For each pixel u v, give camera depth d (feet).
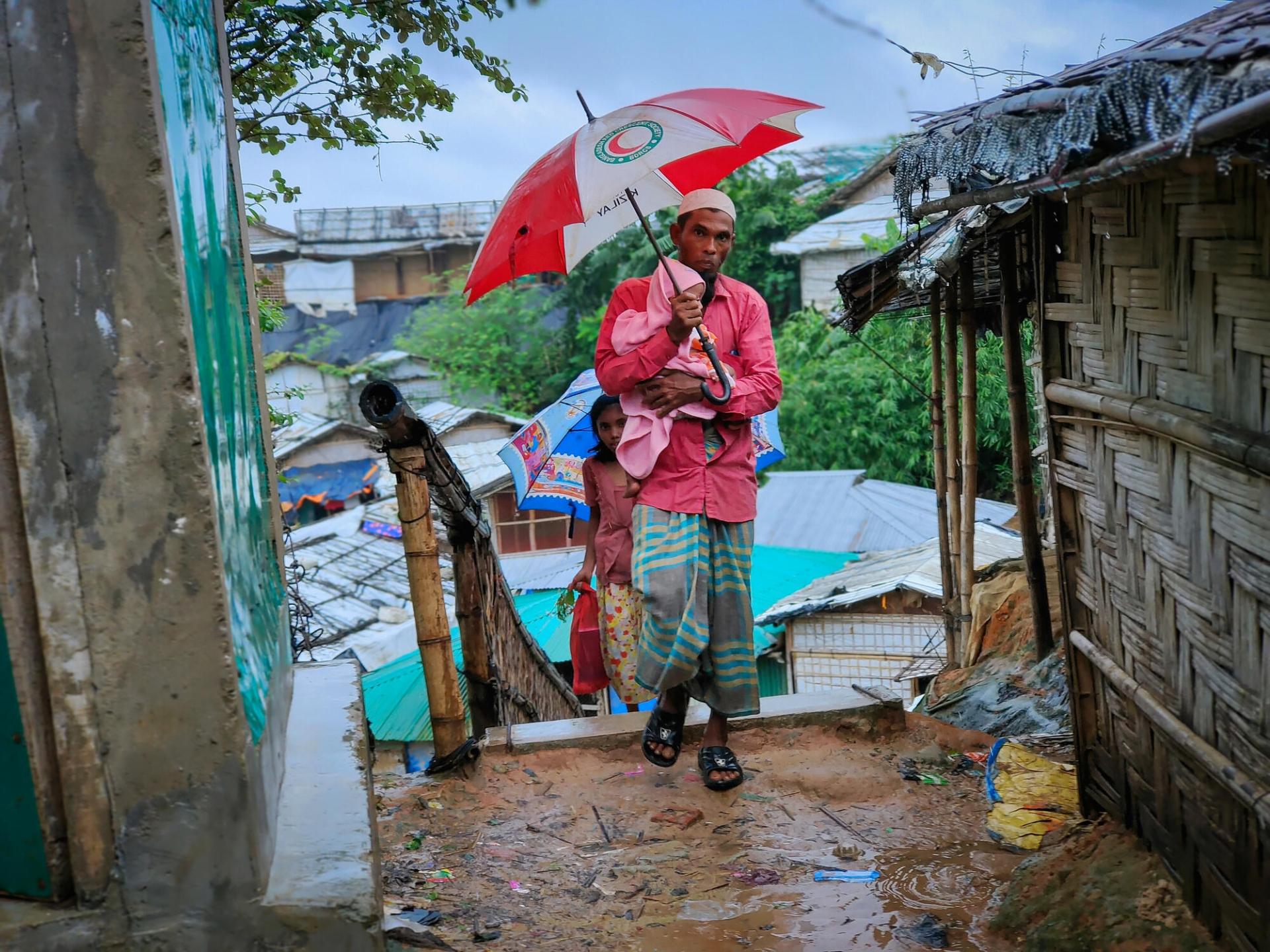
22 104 5.74
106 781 6.19
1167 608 9.01
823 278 80.94
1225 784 7.82
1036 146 7.57
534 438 20.39
